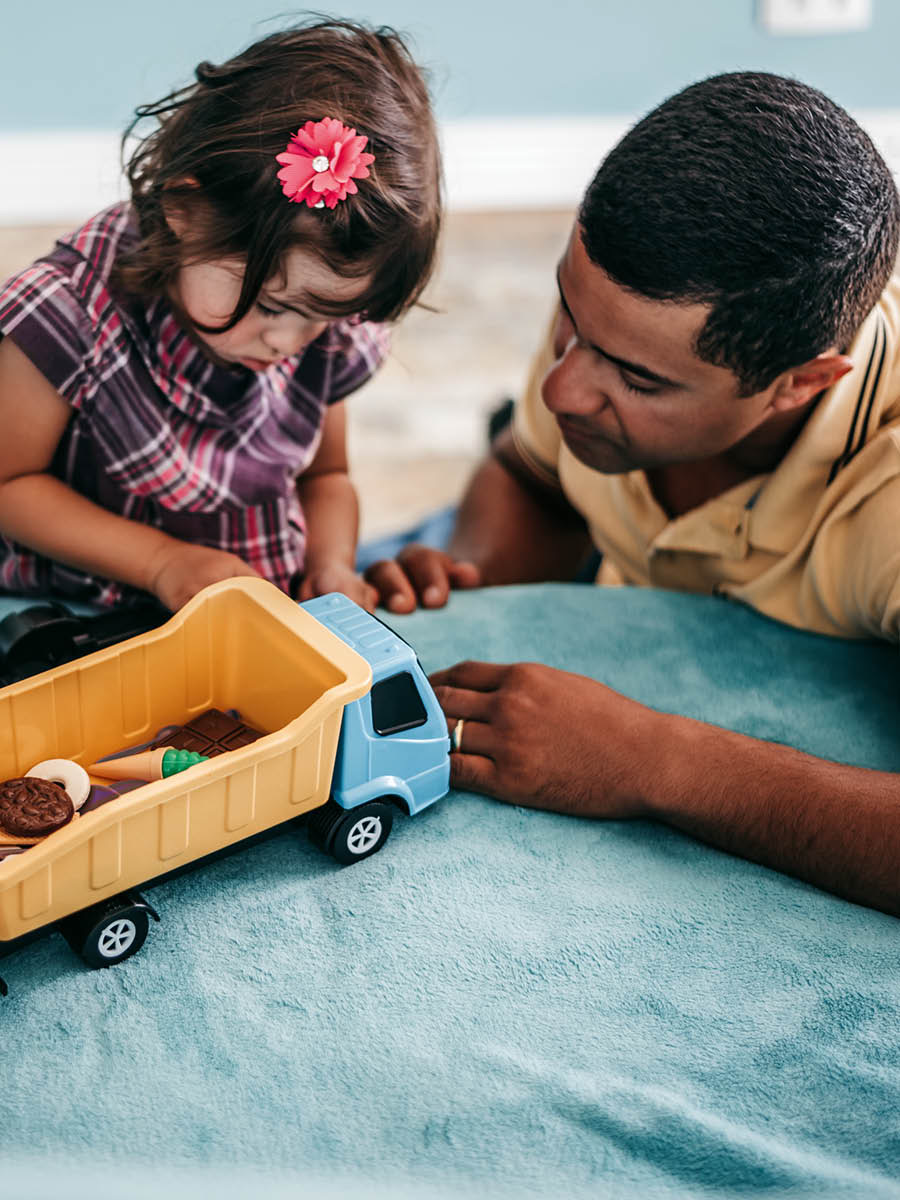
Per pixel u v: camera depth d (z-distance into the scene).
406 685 0.92
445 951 0.86
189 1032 0.80
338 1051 0.79
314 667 0.90
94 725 0.94
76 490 1.18
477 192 2.46
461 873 0.93
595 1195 0.72
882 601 1.03
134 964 0.84
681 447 1.02
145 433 1.11
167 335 1.08
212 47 2.19
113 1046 0.79
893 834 0.87
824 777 0.91
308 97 1.01
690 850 0.95
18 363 1.05
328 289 1.02
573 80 2.39
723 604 1.23
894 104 2.49
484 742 0.98
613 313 0.92
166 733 0.98
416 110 1.07
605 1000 0.83
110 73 2.20
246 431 1.17
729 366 0.93
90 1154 0.72
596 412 1.00
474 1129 0.75
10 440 1.09
